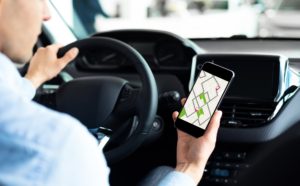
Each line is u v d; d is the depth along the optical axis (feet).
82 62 7.10
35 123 2.17
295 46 7.38
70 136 2.22
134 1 19.92
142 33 6.98
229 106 5.76
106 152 4.70
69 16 8.58
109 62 7.04
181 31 7.91
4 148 2.13
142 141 4.67
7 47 2.57
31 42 2.63
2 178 2.12
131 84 5.11
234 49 7.61
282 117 5.65
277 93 5.66
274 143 2.56
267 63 5.72
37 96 5.42
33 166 2.14
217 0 18.72
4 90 2.19
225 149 5.74
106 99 4.84
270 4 15.20
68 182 2.21
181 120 3.88
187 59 6.84
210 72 4.15
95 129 4.86
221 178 5.72
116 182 6.27
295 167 2.47
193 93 4.09
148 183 5.03
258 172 2.52
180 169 3.61
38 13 2.62
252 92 5.74
